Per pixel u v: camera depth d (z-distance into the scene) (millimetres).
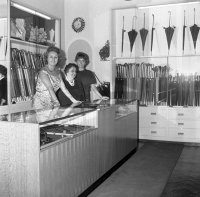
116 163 4512
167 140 6262
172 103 6309
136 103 5633
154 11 6445
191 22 6199
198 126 6016
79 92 5762
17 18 5242
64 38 7082
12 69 5051
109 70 6699
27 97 5371
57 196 2850
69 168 3061
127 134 5051
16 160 2646
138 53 6574
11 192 2703
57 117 2951
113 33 6582
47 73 4715
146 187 3738
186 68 6281
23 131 2596
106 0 6711
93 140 3625
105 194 3531
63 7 7012
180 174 4207
